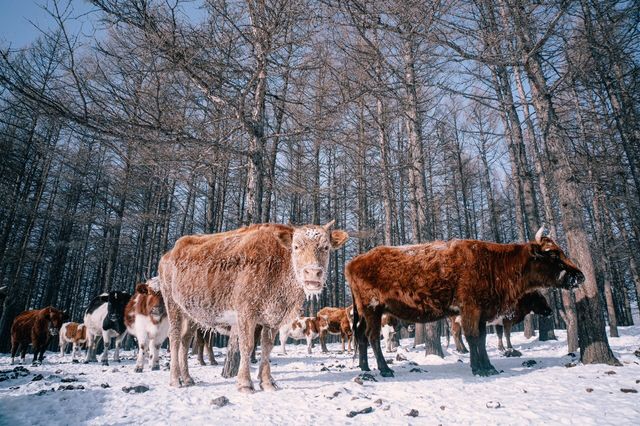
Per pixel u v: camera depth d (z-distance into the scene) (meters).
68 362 12.29
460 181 31.38
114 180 16.50
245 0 6.59
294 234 5.06
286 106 8.30
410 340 19.33
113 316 10.88
